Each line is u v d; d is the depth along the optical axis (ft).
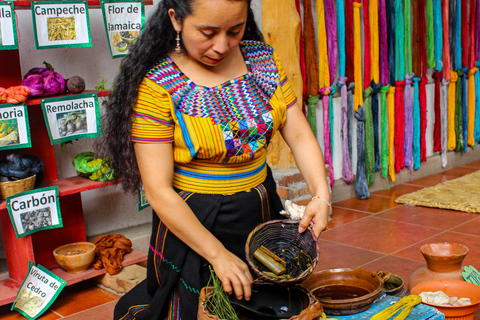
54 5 8.56
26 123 8.52
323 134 14.56
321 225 5.22
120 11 9.37
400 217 13.69
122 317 6.08
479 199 14.51
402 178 17.19
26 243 9.04
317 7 13.74
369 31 14.88
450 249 7.52
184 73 5.06
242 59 5.38
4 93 8.28
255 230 5.15
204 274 5.34
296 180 13.12
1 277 9.84
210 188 5.26
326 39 14.03
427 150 18.39
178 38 4.97
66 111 8.89
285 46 12.84
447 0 17.07
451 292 6.85
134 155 5.12
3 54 9.00
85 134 9.21
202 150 5.03
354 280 5.70
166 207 4.97
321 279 5.74
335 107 15.17
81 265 9.58
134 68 4.96
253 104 5.17
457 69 18.25
